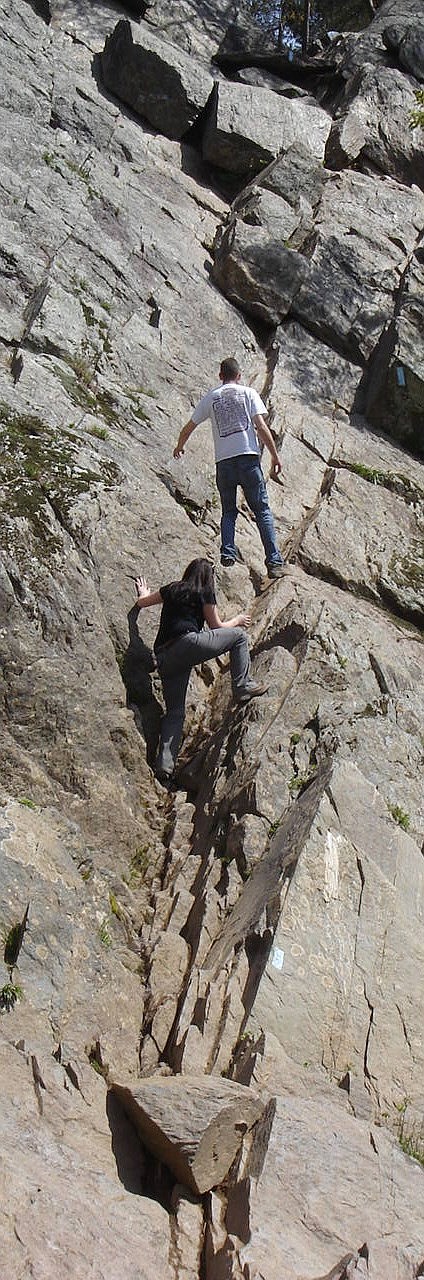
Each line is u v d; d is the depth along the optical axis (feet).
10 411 27.48
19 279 33.42
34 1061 16.30
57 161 39.93
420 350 37.14
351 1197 15.16
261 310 38.73
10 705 22.08
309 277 39.32
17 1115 15.44
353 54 53.83
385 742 24.25
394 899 19.90
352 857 19.98
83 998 17.90
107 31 52.03
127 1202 14.69
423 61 52.95
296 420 34.94
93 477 26.22
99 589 24.76
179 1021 18.20
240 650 24.61
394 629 28.53
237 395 28.22
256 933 18.84
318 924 18.97
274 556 28.66
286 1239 14.33
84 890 19.53
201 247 41.45
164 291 37.17
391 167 48.73
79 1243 13.65
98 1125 15.94
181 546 26.89
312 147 47.39
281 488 32.37
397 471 34.88
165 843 22.93
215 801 22.82
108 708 23.31
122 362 32.78
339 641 25.67
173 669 24.27
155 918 20.89
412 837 22.82
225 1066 17.43
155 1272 13.80
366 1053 18.15
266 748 22.97
